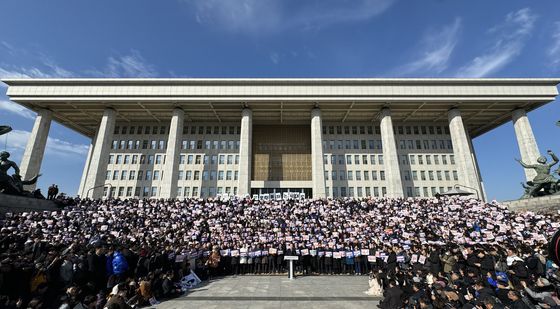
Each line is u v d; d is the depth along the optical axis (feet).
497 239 67.26
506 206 110.73
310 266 64.28
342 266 63.16
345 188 183.52
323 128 196.85
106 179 181.98
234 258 62.44
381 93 165.78
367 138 194.90
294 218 90.02
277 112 183.01
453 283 35.24
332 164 188.96
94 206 102.73
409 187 182.70
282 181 185.98
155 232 78.28
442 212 96.94
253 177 188.14
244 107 174.40
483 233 70.44
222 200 116.57
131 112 179.93
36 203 94.84
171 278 43.55
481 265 40.78
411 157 189.37
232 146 191.42
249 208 104.06
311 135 187.62
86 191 150.61
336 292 45.03
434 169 186.80
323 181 159.33
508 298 29.55
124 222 85.35
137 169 184.24
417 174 185.47
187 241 67.10
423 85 166.40
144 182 181.68
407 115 187.11
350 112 183.32
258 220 89.04
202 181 183.73
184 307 36.86
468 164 160.45
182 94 165.27
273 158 193.26
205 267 56.95
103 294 32.94
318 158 163.73
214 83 167.02
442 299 30.25
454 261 44.50
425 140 193.36
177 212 96.94
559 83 164.35
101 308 31.09
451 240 67.82
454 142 169.17
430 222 84.53
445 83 166.09
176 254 53.72
